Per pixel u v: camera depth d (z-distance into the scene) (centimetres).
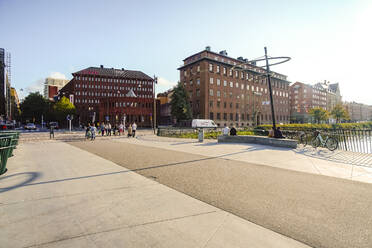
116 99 5375
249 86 5719
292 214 329
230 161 786
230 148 1166
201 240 254
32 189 454
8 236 261
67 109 5781
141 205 365
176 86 4816
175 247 239
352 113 13938
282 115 6838
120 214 328
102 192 435
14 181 517
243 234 269
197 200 390
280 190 447
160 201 385
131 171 629
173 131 2362
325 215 325
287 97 7119
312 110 6762
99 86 7850
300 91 9406
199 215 326
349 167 676
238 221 305
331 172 610
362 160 792
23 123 9300
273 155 918
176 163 751
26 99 7369
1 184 490
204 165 714
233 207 357
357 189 453
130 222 301
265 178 545
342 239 256
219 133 2256
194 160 809
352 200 388
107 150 1133
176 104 4712
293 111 9581
